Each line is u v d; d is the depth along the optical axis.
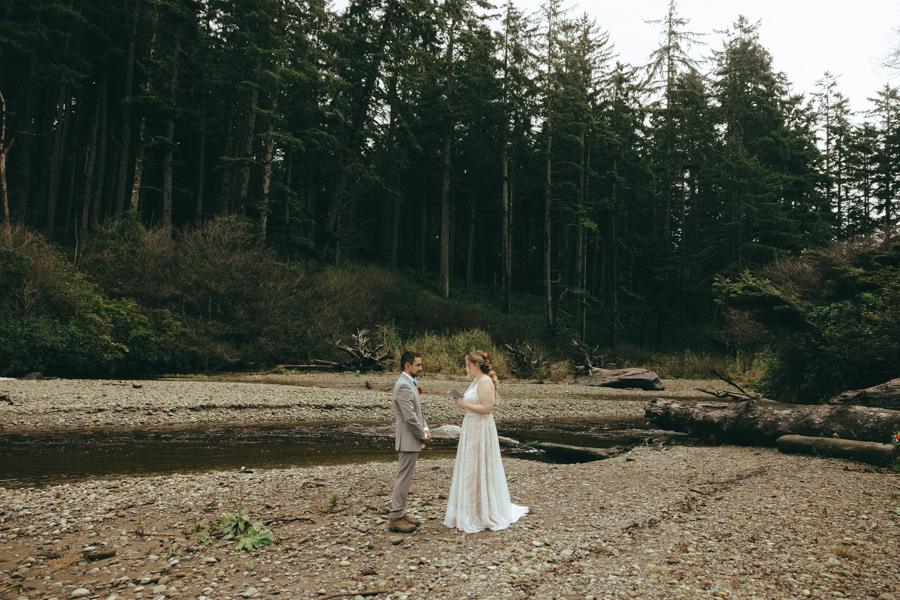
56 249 17.30
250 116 24.02
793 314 10.27
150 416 10.40
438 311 27.14
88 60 25.38
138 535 4.26
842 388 9.80
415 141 29.17
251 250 20.53
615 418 13.06
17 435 8.55
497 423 11.91
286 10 24.14
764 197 31.61
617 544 3.88
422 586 3.24
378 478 6.12
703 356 27.31
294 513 4.76
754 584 3.16
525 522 4.45
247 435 9.30
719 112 35.78
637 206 37.78
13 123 24.98
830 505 4.76
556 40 30.86
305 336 20.12
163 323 16.81
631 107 35.38
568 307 37.72
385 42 27.58
